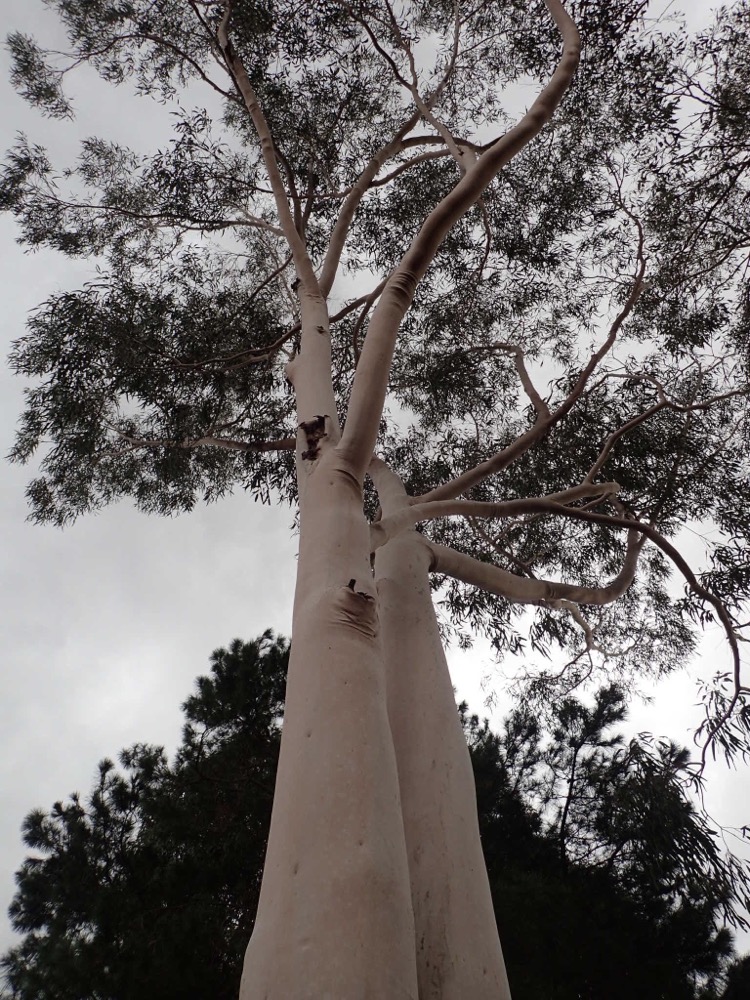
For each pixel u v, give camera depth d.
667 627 8.52
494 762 8.23
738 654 4.76
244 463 8.48
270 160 5.38
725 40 5.94
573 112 6.89
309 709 2.45
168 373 7.48
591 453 7.61
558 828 8.01
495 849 7.51
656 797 3.95
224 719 7.35
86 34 7.59
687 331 7.34
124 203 8.23
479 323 8.39
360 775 2.26
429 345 8.55
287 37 7.07
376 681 2.58
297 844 2.11
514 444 5.38
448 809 2.94
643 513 7.31
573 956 6.15
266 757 7.31
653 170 6.59
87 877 6.47
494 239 7.99
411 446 8.75
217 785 6.98
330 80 7.43
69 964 5.79
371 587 2.98
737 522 7.35
